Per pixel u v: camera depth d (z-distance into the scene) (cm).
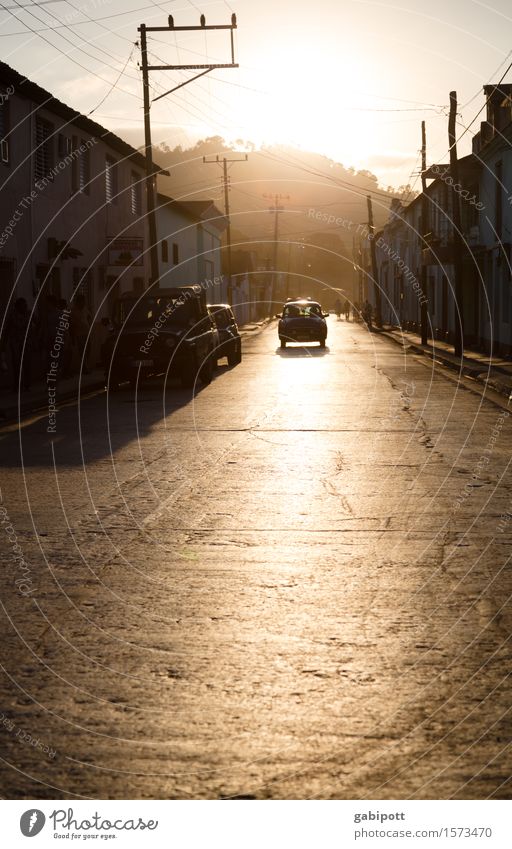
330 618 576
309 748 403
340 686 470
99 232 3209
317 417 1666
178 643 534
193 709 443
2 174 2330
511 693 461
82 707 447
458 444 1334
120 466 1171
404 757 396
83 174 3030
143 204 3894
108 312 3372
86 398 2103
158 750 402
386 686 470
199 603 609
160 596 625
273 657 510
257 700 453
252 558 722
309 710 441
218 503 938
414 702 450
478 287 3916
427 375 2622
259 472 1119
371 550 745
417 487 1014
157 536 798
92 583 658
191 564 706
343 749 402
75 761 394
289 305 4281
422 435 1430
